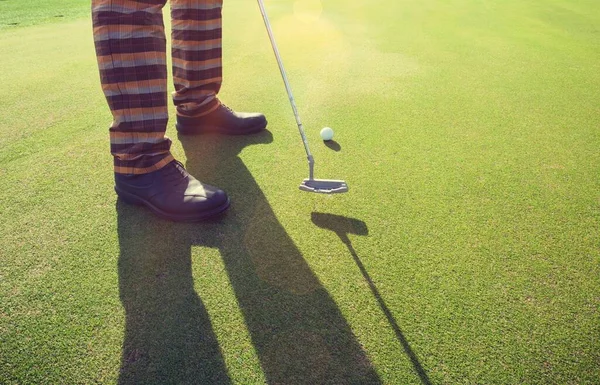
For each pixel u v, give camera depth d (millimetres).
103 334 1186
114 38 1454
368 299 1299
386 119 2492
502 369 1097
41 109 2590
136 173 1646
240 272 1398
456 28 4719
